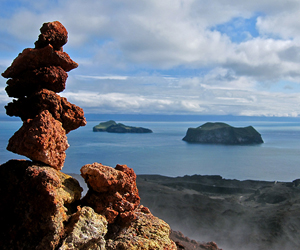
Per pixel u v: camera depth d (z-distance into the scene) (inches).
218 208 1796.3
